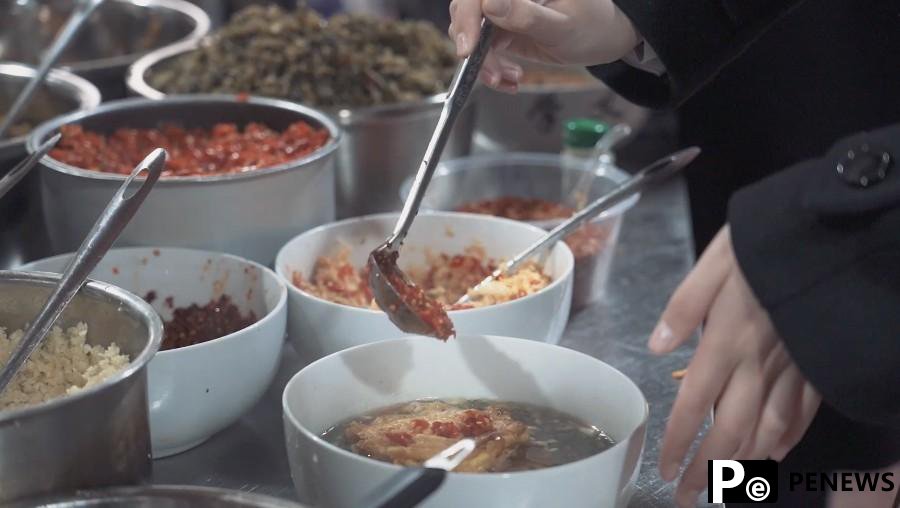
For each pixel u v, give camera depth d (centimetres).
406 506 73
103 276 121
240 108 153
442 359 106
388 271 105
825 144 142
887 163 77
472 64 108
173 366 101
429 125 156
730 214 83
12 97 169
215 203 125
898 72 133
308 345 118
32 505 77
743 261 81
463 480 81
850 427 124
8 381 89
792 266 80
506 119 187
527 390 105
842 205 77
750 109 149
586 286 142
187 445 108
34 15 208
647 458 109
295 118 150
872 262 78
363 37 172
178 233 125
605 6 118
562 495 83
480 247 137
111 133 149
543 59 127
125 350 95
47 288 97
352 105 163
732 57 118
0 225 134
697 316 86
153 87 168
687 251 163
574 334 137
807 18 139
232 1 258
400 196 152
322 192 135
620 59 126
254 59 166
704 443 89
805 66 142
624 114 190
